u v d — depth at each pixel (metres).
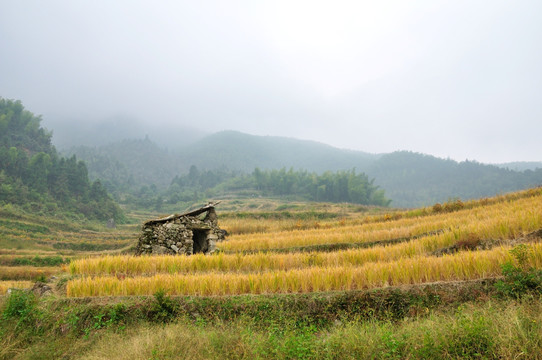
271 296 9.71
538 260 8.63
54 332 9.05
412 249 13.94
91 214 116.50
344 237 21.02
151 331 8.35
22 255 46.88
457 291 8.59
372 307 8.91
